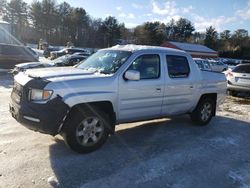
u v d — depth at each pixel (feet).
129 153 16.48
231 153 17.65
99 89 16.03
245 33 347.77
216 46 340.18
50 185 12.55
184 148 17.88
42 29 319.27
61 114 14.69
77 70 17.60
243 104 35.65
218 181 13.94
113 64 17.74
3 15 305.53
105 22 345.92
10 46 56.18
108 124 16.81
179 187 13.14
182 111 21.45
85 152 15.98
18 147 16.25
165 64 19.60
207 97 23.25
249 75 39.60
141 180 13.51
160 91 19.15
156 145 18.08
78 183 12.86
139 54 18.13
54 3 322.75
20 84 15.69
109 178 13.47
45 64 43.73
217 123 24.73
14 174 13.24
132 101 17.72
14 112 16.01
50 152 15.83
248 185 13.76
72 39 334.03
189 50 216.54
